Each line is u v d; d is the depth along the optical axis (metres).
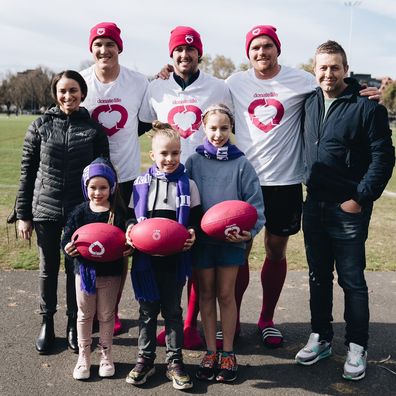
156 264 3.67
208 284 3.82
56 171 4.03
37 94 109.44
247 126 4.41
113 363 3.89
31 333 4.38
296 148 4.40
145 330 3.72
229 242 3.72
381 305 5.26
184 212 3.65
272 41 4.23
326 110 3.89
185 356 4.12
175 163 3.69
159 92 4.47
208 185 3.88
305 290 5.66
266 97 4.34
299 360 3.98
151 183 3.75
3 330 4.41
